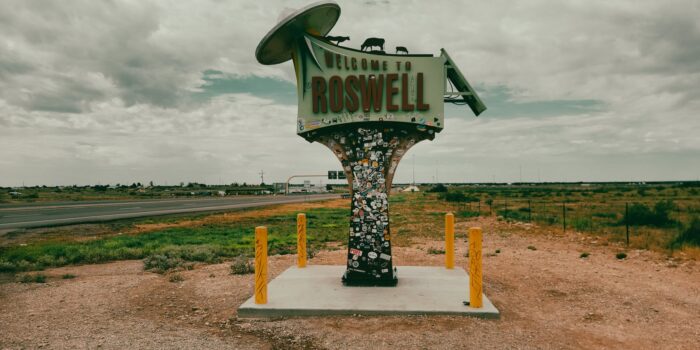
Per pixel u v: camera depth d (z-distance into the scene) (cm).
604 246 1413
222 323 626
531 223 2178
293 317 642
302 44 805
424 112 777
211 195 9550
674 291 805
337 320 621
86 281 917
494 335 560
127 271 1055
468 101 830
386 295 713
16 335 573
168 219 2833
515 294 785
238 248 1461
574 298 759
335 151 812
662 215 2078
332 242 1673
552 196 6512
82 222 2530
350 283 779
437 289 751
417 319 620
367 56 786
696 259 1123
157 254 1283
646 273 973
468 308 645
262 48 809
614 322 625
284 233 1972
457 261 1141
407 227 2164
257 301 666
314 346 529
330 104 791
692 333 579
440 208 3838
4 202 5338
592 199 5169
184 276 963
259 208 4206
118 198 7219
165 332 587
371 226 779
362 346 524
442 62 781
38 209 3822
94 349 521
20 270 1072
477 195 6894
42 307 714
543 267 1042
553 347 523
